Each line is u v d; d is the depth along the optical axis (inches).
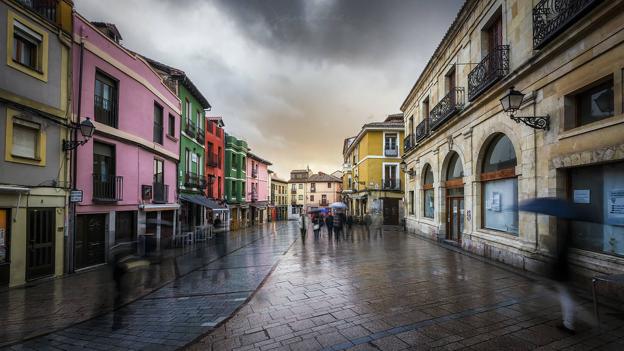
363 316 185.2
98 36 438.6
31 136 345.7
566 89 253.4
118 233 480.7
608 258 214.2
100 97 451.2
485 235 380.8
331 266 345.7
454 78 522.9
